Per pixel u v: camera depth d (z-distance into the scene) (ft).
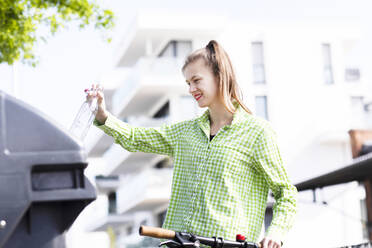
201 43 85.71
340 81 89.04
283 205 8.86
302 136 86.84
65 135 6.56
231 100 9.43
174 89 84.69
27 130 6.48
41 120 6.54
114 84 111.55
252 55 88.07
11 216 6.32
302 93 88.07
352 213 78.89
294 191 9.01
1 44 26.50
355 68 90.48
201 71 9.16
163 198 85.30
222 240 7.83
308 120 87.30
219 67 9.15
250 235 8.88
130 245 112.37
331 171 39.73
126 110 98.94
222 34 86.99
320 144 86.89
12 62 27.02
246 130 9.04
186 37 85.40
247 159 8.95
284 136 86.48
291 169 85.87
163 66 83.46
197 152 9.14
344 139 85.51
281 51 88.53
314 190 45.78
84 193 6.53
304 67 88.79
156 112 94.94
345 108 88.48
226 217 8.70
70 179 6.55
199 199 8.87
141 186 87.71
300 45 89.15
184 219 8.95
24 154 6.42
